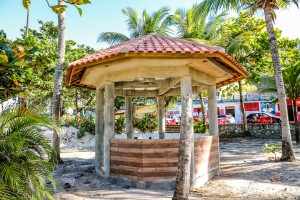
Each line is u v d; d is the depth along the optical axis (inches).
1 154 147.4
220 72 280.1
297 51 730.2
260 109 1269.7
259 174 301.6
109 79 282.2
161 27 721.0
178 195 186.1
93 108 970.7
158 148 247.9
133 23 737.6
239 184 262.4
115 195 228.4
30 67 136.1
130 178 255.6
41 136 169.9
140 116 903.1
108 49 285.7
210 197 222.8
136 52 208.4
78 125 742.5
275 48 385.7
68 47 660.7
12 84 140.9
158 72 247.9
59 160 399.2
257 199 215.3
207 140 287.7
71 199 220.4
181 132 206.1
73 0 81.4
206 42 637.3
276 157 408.8
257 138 770.8
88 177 301.4
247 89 908.0
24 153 154.1
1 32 121.0
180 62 233.8
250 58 702.5
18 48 118.3
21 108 167.6
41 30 684.1
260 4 386.3
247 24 727.1
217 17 684.7
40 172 162.7
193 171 251.6
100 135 333.7
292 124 730.8
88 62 236.1
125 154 262.1
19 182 142.0
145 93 399.5
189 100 234.5
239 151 517.0
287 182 260.8
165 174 246.4
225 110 1350.9
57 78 402.9
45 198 221.3
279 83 380.5
